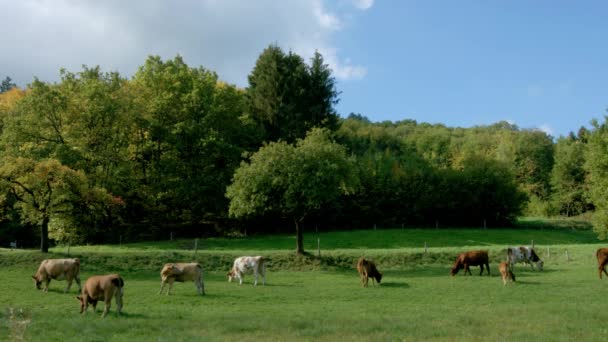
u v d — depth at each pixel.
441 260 37.88
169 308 20.45
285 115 60.50
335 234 55.09
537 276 30.14
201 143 52.72
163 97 52.25
